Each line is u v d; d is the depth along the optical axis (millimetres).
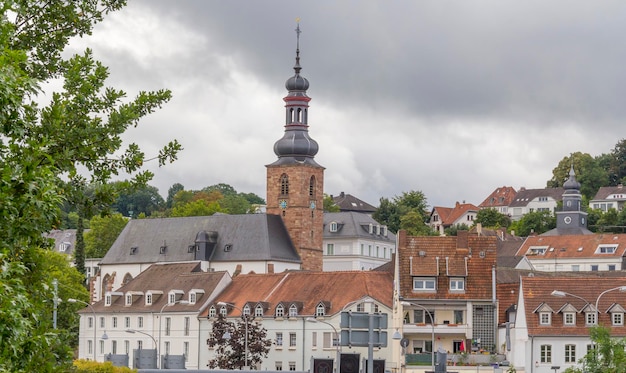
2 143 36219
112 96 46531
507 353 162250
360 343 62094
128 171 47250
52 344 37688
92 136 44656
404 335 176500
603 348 92438
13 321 33312
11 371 34469
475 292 177375
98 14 49031
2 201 34656
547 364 156750
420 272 178125
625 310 156625
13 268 34344
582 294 158500
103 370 97562
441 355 103188
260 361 193375
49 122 42250
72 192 44781
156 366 184750
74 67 45469
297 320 196875
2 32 36688
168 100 47469
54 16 47625
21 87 35750
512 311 174000
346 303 193875
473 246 180875
